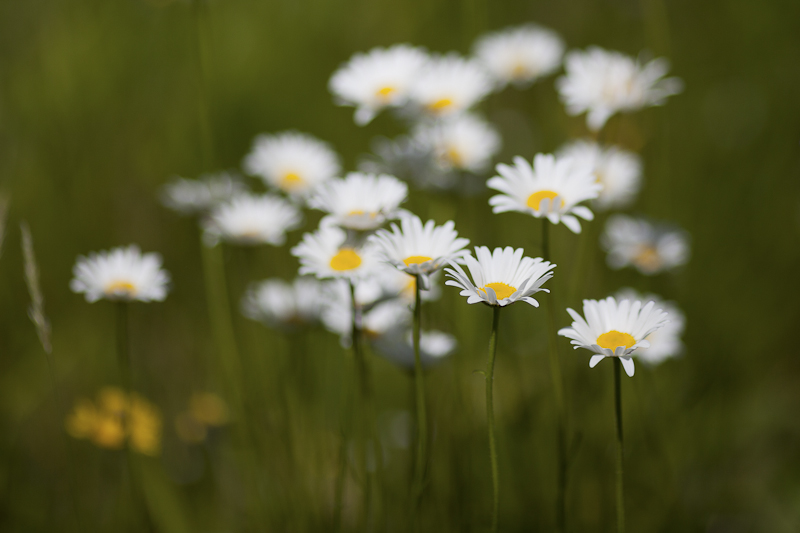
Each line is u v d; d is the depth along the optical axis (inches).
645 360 45.1
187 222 55.2
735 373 49.2
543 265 38.9
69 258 53.2
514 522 45.2
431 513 43.8
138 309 52.5
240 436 45.1
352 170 58.9
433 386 44.8
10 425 48.9
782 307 51.0
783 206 55.3
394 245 40.3
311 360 47.0
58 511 46.8
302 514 44.1
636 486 45.9
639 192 53.4
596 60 47.1
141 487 43.9
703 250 52.2
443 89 46.6
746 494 47.1
